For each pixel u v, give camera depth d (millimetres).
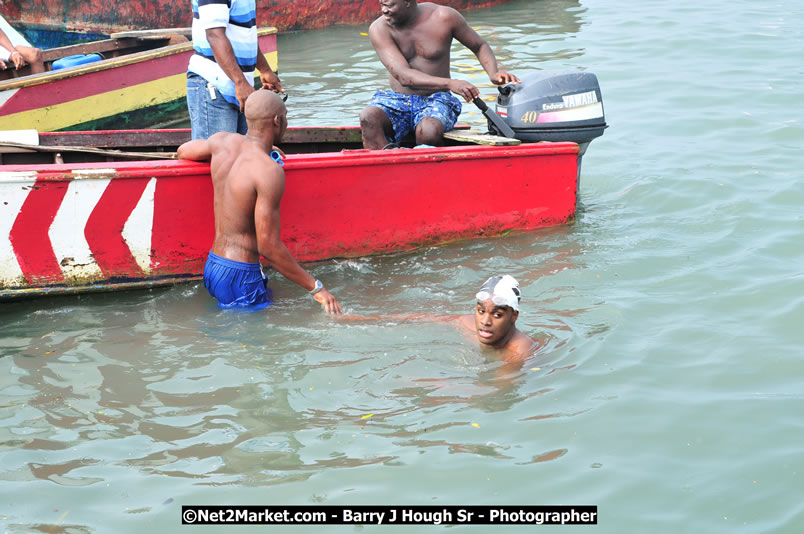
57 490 5648
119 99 14789
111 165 8367
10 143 9133
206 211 8828
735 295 8352
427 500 5496
